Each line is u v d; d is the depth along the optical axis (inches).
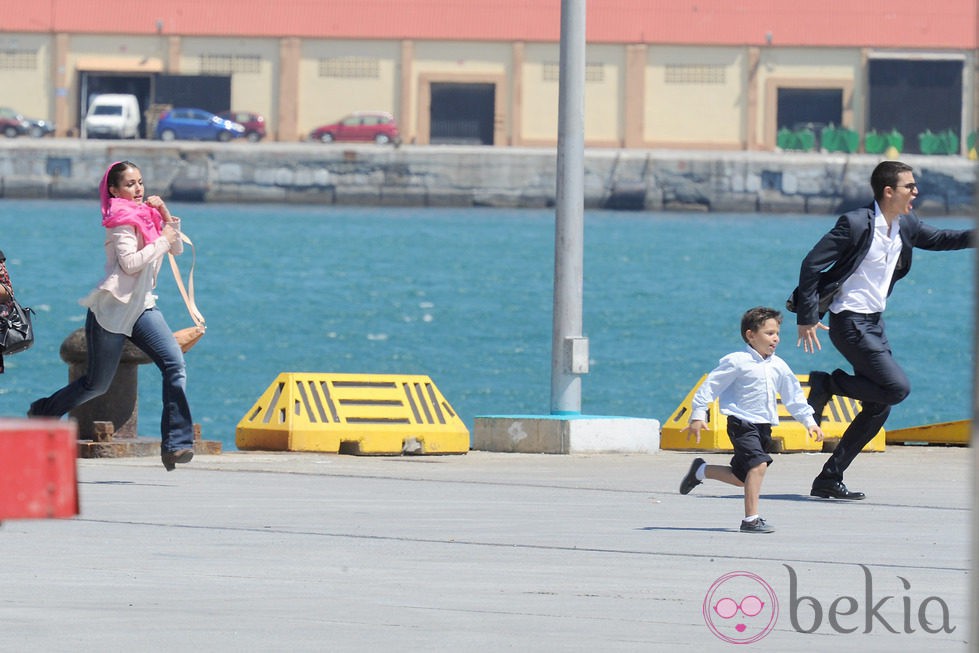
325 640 1038.4
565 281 2386.8
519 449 2301.9
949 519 1614.2
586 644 1037.2
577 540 1450.5
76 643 1018.1
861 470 2103.8
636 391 6200.8
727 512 1656.0
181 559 1325.0
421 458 2210.9
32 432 660.1
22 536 1428.4
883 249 1713.8
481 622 1098.1
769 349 1536.7
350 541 1429.6
